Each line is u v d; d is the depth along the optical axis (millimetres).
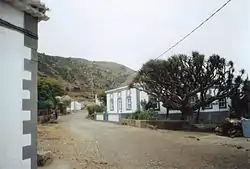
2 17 4957
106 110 48281
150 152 13578
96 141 17234
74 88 97188
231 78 26453
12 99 5062
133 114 33656
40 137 17953
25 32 5457
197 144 16375
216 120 31906
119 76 137250
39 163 10016
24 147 5254
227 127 21516
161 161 11430
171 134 21875
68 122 35344
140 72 27594
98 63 145750
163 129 26359
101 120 44156
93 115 49125
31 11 5523
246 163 10938
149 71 26875
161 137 19781
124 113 40125
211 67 25781
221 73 26094
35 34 5762
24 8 5352
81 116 52812
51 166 10055
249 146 15539
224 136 20781
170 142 17234
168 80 26484
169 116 33375
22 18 5414
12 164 4977
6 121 4918
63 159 11359
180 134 21984
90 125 31109
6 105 4938
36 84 5695
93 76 125000
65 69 115750
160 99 28094
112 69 144750
